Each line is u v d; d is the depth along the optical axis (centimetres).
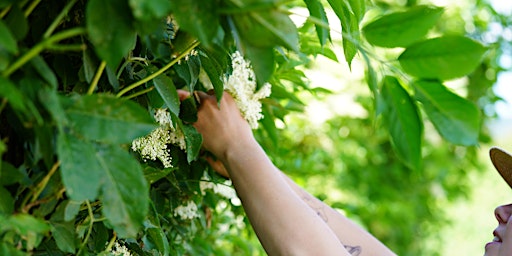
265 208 100
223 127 103
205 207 136
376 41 69
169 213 111
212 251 144
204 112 103
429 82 68
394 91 72
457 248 616
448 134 66
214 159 114
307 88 130
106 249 83
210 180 114
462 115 66
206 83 110
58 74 72
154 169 84
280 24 62
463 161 435
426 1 305
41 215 67
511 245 114
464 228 623
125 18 59
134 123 61
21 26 59
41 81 59
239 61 103
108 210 60
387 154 412
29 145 66
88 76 68
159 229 87
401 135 72
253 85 107
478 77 406
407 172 407
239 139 103
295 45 63
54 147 63
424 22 68
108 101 61
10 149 69
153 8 55
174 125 89
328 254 99
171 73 98
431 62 66
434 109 67
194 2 58
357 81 334
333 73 315
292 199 102
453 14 406
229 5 60
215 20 59
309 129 243
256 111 107
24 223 60
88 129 59
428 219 441
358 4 81
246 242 158
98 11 58
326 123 281
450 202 449
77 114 60
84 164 59
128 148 86
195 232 130
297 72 126
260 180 101
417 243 443
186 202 115
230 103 105
